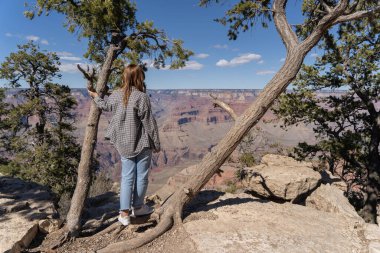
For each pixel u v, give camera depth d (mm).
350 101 18344
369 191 16641
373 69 15453
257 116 5711
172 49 9086
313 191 7930
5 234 5090
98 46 8930
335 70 16406
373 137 16781
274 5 6418
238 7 8094
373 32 14867
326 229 5566
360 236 5523
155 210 5543
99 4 7797
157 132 4660
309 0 9719
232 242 4910
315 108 17406
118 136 4562
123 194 4766
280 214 5992
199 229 5293
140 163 4750
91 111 5988
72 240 5301
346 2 5578
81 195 5660
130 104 4457
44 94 32312
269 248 4785
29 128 32188
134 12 8836
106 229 5430
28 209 6262
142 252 4805
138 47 8086
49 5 8430
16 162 28750
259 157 20906
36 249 4973
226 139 5652
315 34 5816
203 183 5641
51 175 27281
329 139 18359
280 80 5770
